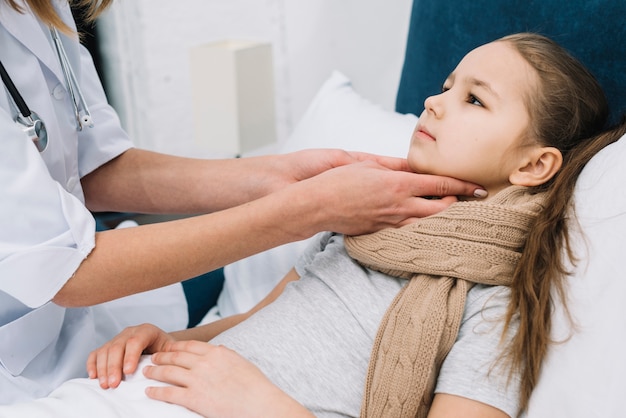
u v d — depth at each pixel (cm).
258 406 87
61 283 90
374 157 114
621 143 94
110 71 267
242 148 236
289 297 105
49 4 94
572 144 103
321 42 216
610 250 85
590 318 84
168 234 94
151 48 249
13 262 85
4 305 97
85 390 91
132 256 92
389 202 98
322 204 96
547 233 91
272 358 97
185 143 269
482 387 86
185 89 262
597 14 116
